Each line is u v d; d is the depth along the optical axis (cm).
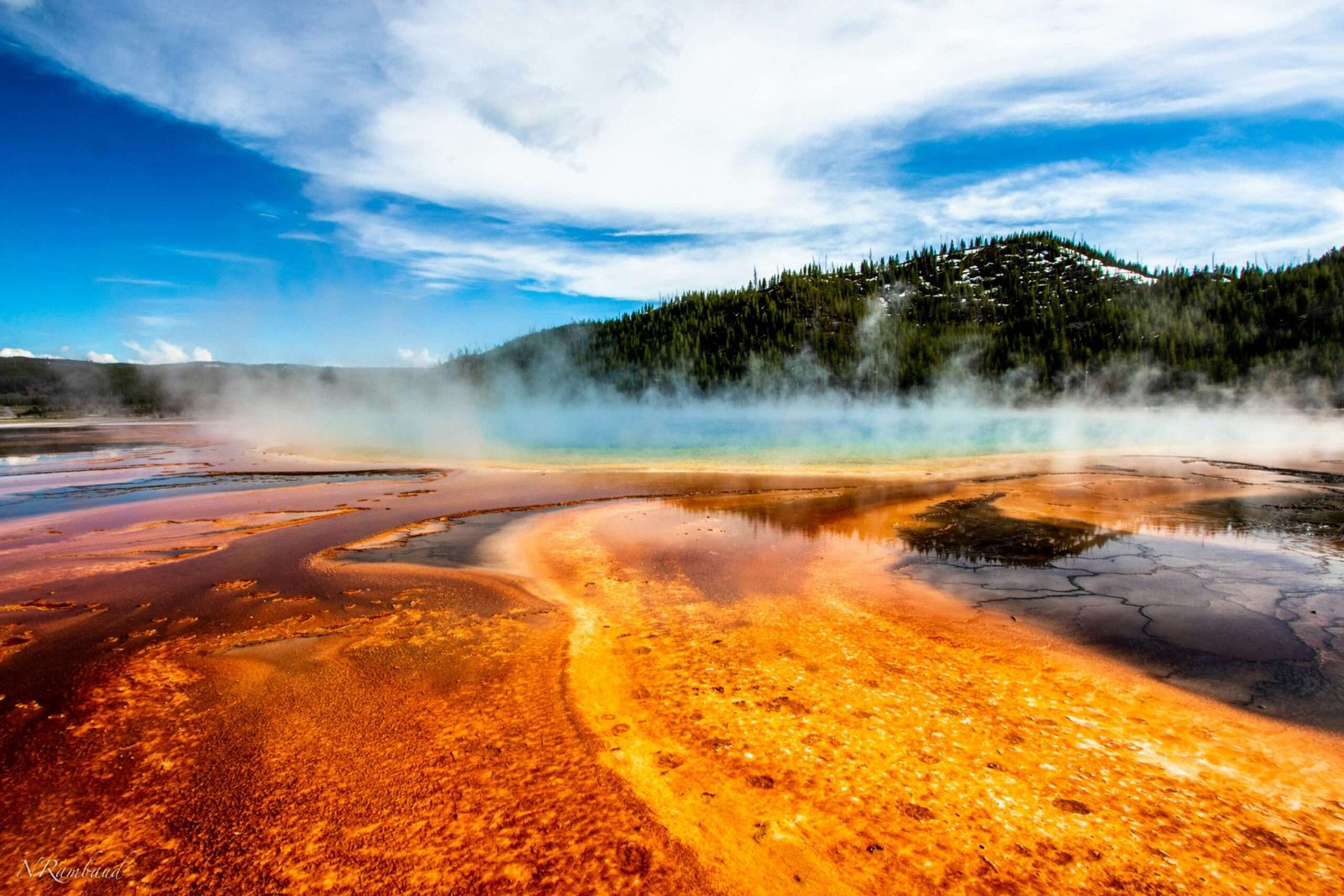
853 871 325
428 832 357
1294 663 579
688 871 326
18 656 622
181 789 402
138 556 1009
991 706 499
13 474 2141
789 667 576
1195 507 1334
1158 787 394
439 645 637
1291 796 386
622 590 820
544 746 444
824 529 1170
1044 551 996
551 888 316
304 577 890
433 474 2009
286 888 318
